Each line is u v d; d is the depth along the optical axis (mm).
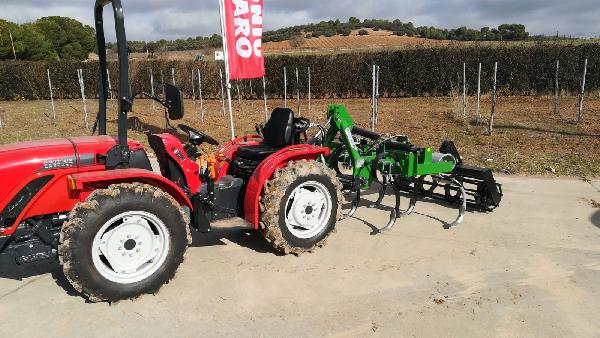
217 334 3207
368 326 3289
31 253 3621
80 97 24281
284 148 4547
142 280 3615
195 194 4223
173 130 4734
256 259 4336
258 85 21266
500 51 18328
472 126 11938
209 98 22234
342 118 5172
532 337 3168
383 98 19750
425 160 5195
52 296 3703
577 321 3350
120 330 3254
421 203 6004
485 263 4258
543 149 9016
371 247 4617
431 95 19641
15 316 3430
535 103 16109
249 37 7695
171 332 3230
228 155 4766
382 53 19766
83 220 3336
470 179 5863
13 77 23250
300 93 21016
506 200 6039
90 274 3406
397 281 3928
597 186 6570
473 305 3559
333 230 4629
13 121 14734
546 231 5004
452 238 4836
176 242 3723
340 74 20297
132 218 3566
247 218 4332
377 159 5137
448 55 18953
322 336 3182
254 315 3426
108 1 3754
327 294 3715
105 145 3801
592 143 9453
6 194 3488
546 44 18406
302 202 4391
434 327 3279
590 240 4754
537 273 4066
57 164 3588
